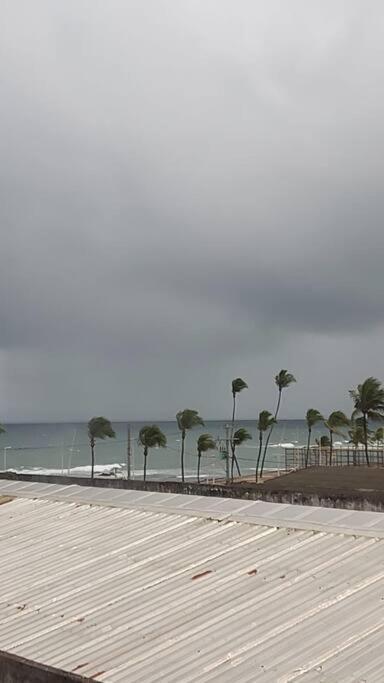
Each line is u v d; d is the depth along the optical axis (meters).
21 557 10.25
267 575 7.95
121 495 13.02
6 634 7.41
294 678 5.53
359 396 58.12
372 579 7.33
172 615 7.22
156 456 129.00
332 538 8.80
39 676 6.10
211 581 8.02
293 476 24.20
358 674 5.40
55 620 7.60
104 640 6.86
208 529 10.06
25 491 14.80
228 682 5.62
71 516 12.20
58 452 139.62
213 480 66.19
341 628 6.32
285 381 71.88
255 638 6.38
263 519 10.02
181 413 71.06
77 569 9.28
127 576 8.68
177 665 6.06
